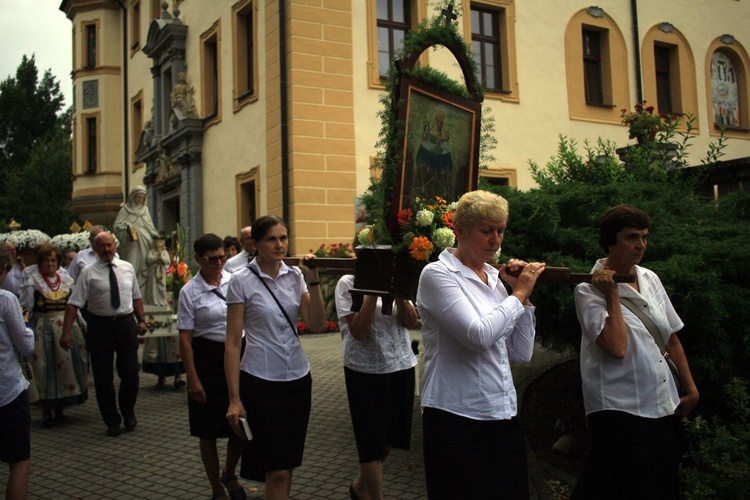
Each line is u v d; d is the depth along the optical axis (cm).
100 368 670
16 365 414
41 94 4128
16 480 405
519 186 1583
